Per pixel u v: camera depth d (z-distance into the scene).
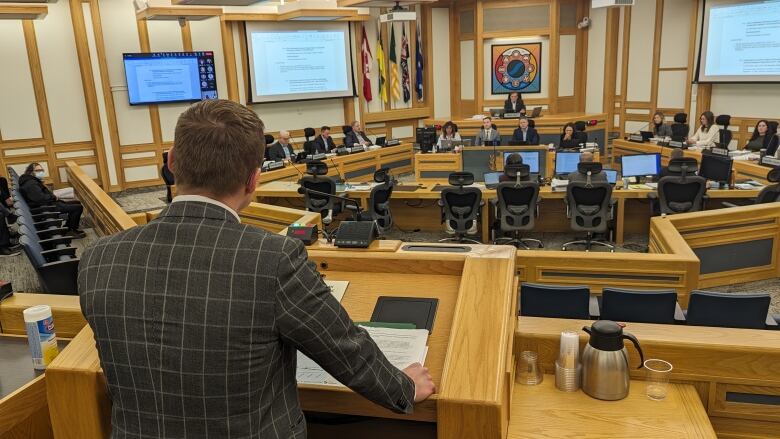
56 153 9.12
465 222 6.04
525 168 5.86
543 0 11.39
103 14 9.09
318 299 1.01
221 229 1.01
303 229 1.96
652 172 6.50
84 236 7.12
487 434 1.28
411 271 1.76
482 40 11.99
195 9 8.24
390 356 1.42
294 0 10.49
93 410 1.39
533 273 4.01
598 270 3.89
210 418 0.98
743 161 6.80
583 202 5.75
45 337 1.96
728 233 4.82
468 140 8.78
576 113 11.88
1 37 8.52
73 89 9.10
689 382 1.81
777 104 8.79
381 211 6.36
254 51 10.28
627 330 1.90
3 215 6.43
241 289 0.97
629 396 1.77
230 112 1.04
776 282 4.98
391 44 11.83
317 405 1.40
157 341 0.98
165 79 9.59
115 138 9.38
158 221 1.04
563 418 1.67
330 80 11.07
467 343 1.43
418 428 1.51
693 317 2.77
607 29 11.24
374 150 9.24
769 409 1.78
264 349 0.98
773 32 8.52
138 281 0.99
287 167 7.80
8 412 1.74
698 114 9.95
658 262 3.78
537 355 1.89
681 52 10.20
